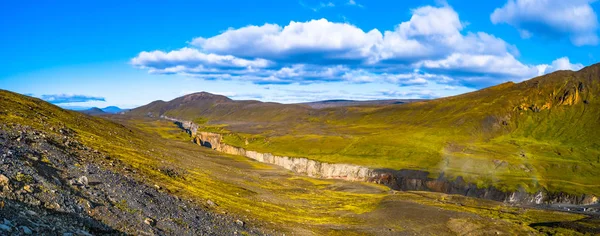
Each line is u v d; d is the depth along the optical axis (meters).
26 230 26.80
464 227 97.81
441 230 95.00
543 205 174.88
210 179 108.00
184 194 71.88
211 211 64.62
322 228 81.12
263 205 91.88
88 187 47.28
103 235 35.09
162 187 69.69
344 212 108.62
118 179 58.34
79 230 32.84
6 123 74.25
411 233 89.38
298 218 88.00
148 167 88.69
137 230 39.94
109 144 107.88
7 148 48.69
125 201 48.28
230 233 54.00
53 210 34.84
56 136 80.12
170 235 43.03
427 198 158.00
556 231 104.75
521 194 198.12
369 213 108.00
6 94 137.75
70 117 150.75
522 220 119.06
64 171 50.16
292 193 133.62
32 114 112.81
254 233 59.16
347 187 182.25
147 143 167.25
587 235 102.38
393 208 115.44
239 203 84.38
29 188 36.62
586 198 190.25
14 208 30.53
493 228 98.31
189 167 121.75
